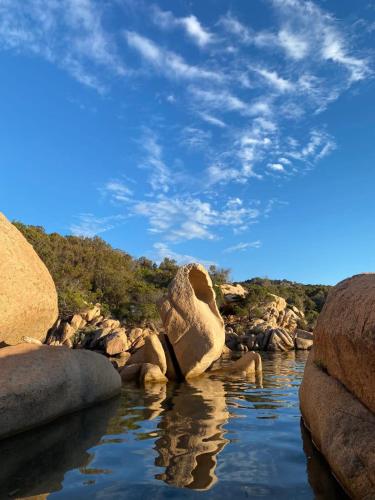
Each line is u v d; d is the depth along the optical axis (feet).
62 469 13.70
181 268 44.39
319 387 16.10
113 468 13.76
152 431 18.62
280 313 161.48
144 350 40.98
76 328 101.50
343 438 12.25
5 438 17.53
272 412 22.88
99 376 26.30
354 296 14.05
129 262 184.55
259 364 44.96
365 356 11.89
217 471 13.46
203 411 23.20
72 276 136.15
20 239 26.63
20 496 11.53
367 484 10.48
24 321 25.63
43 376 20.63
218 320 45.16
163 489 12.03
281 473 13.24
